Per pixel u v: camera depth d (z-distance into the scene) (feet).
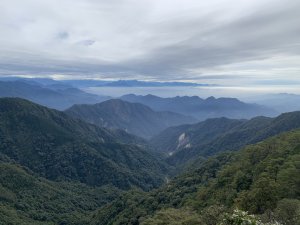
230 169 329.72
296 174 226.17
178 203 349.41
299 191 209.77
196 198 315.78
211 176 403.75
